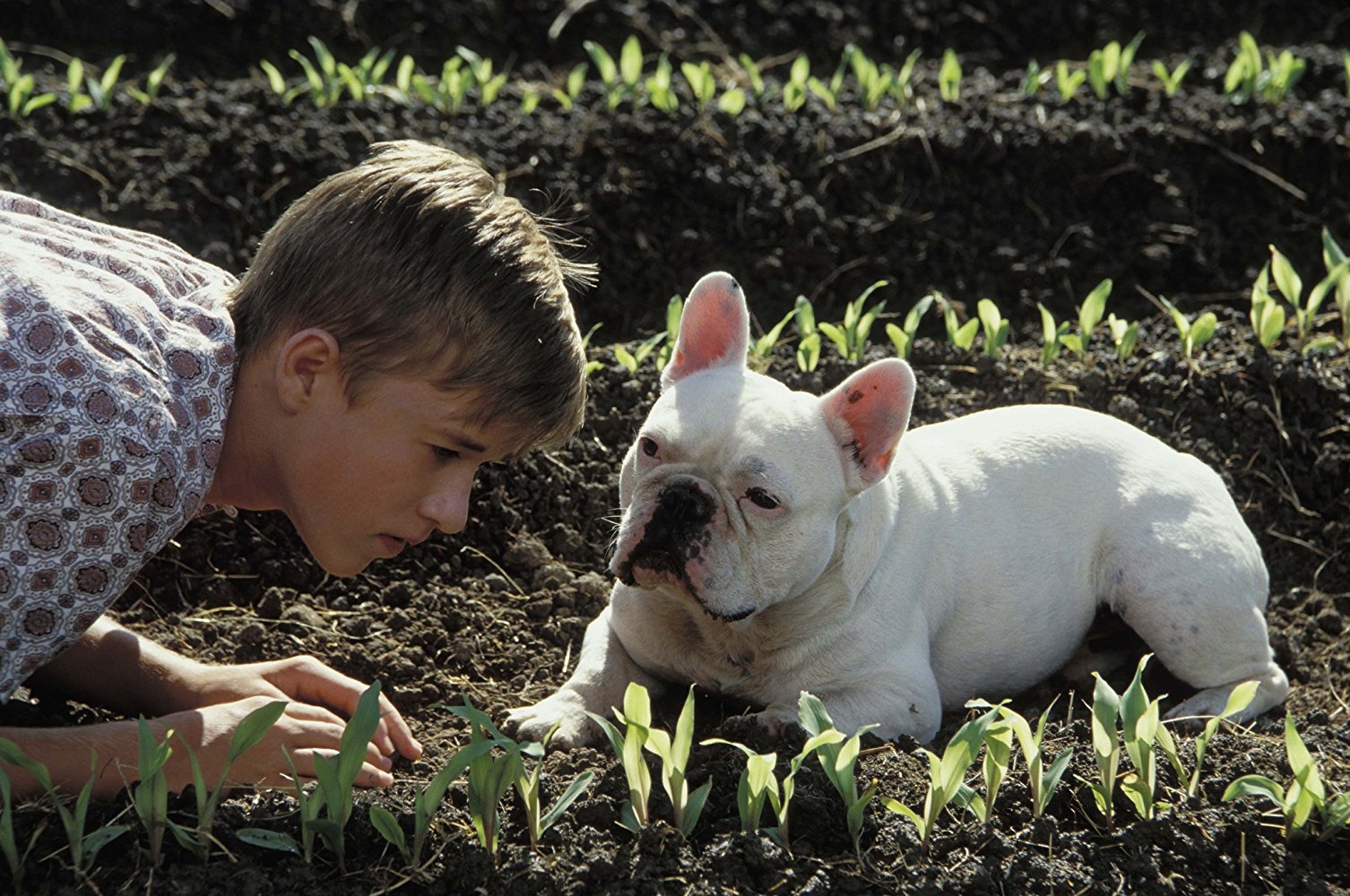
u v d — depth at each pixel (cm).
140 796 363
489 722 395
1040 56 983
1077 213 808
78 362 340
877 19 988
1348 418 655
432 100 820
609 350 697
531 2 951
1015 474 534
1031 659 532
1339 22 991
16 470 334
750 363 675
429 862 384
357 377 375
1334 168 823
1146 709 414
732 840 392
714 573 446
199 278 409
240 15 905
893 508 498
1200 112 842
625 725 439
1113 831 414
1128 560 525
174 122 784
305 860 377
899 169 814
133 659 445
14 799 380
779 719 462
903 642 491
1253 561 534
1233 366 675
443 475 394
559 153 793
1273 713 530
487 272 377
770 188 789
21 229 379
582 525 615
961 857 397
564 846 395
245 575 572
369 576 577
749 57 934
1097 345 712
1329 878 411
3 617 344
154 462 348
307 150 773
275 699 425
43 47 874
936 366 687
